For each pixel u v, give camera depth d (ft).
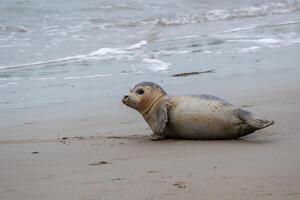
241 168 41.93
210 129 55.01
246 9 191.83
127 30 159.63
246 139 54.70
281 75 96.78
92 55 125.49
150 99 58.13
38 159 50.98
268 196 34.01
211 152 49.19
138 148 53.52
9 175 44.78
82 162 48.60
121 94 89.04
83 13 177.99
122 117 73.56
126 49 131.95
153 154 50.29
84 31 155.63
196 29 160.56
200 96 57.06
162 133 57.82
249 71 102.17
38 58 122.62
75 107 81.30
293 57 113.29
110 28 161.48
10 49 131.75
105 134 63.21
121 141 58.03
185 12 184.85
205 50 126.62
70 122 71.67
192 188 36.88
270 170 40.52
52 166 47.62
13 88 96.37
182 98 57.57
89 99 86.28
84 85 96.84
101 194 36.96
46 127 69.15
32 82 100.63
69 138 61.62
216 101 55.67
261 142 52.49
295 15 181.88
